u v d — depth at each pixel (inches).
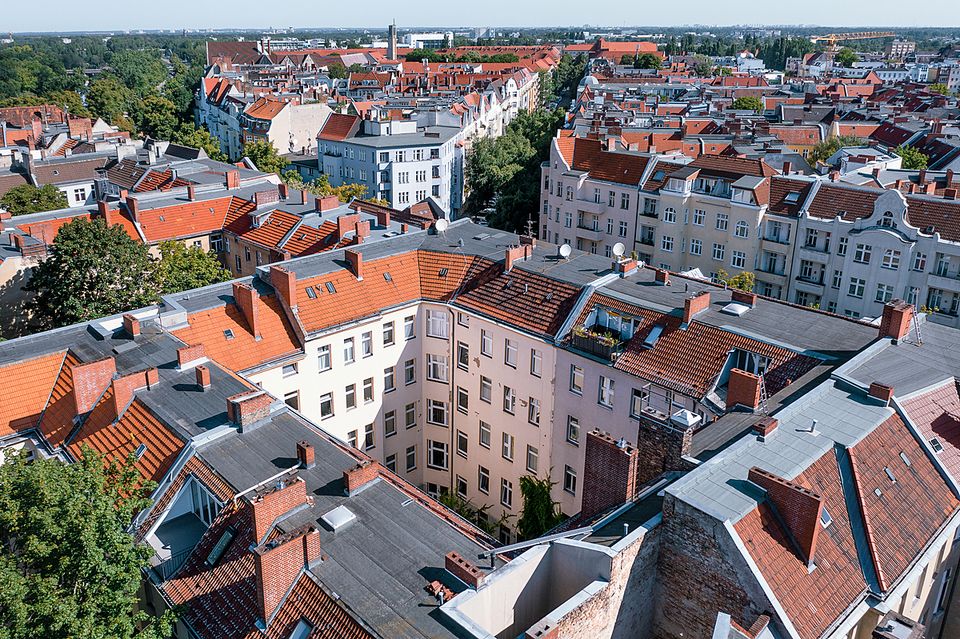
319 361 2053.4
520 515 2178.9
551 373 1977.1
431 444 2384.4
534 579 1159.0
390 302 2171.5
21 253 2576.3
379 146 5177.2
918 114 6569.9
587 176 4160.9
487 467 2257.6
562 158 4249.5
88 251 2298.2
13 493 1067.9
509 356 2081.7
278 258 2728.8
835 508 1210.6
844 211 3218.5
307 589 1117.7
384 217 2746.1
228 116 7258.9
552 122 6343.5
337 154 5551.2
